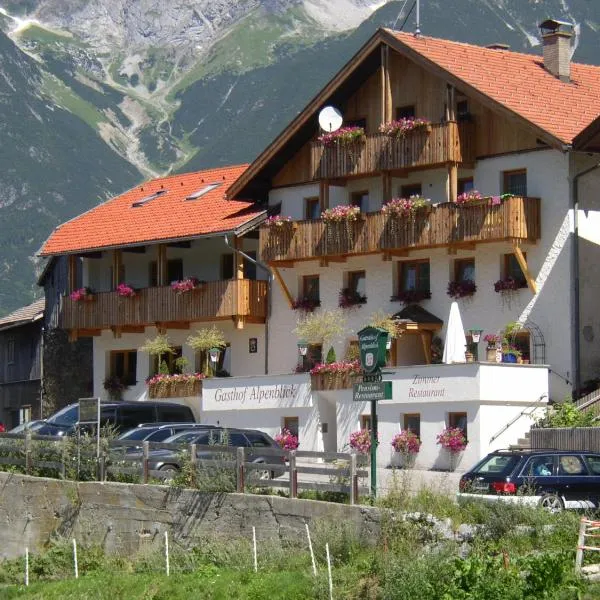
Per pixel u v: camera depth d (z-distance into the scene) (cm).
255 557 4162
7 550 5322
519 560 3519
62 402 8362
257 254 7200
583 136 5897
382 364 4269
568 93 6469
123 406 6381
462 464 5759
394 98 6550
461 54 6475
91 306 7606
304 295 6944
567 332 5991
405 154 6322
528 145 6144
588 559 3512
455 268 6388
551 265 6053
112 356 7769
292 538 4356
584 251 6041
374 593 3612
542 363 6050
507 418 5791
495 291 6212
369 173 6469
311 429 6397
